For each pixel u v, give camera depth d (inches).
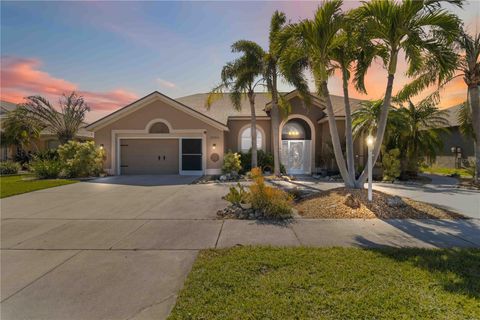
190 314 120.2
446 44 341.4
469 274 152.6
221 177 639.8
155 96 726.5
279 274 155.4
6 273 165.0
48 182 589.0
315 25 343.3
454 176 710.5
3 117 1056.2
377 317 116.3
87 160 681.0
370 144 325.7
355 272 155.8
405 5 307.1
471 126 624.7
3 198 411.5
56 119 1011.9
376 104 609.3
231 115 797.2
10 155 1034.7
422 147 610.9
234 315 118.8
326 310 121.2
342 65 385.4
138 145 747.4
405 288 137.9
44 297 138.2
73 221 282.4
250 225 262.7
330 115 382.9
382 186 520.7
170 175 722.2
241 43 625.6
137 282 152.6
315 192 436.1
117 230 250.4
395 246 202.7
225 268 163.8
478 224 262.1
